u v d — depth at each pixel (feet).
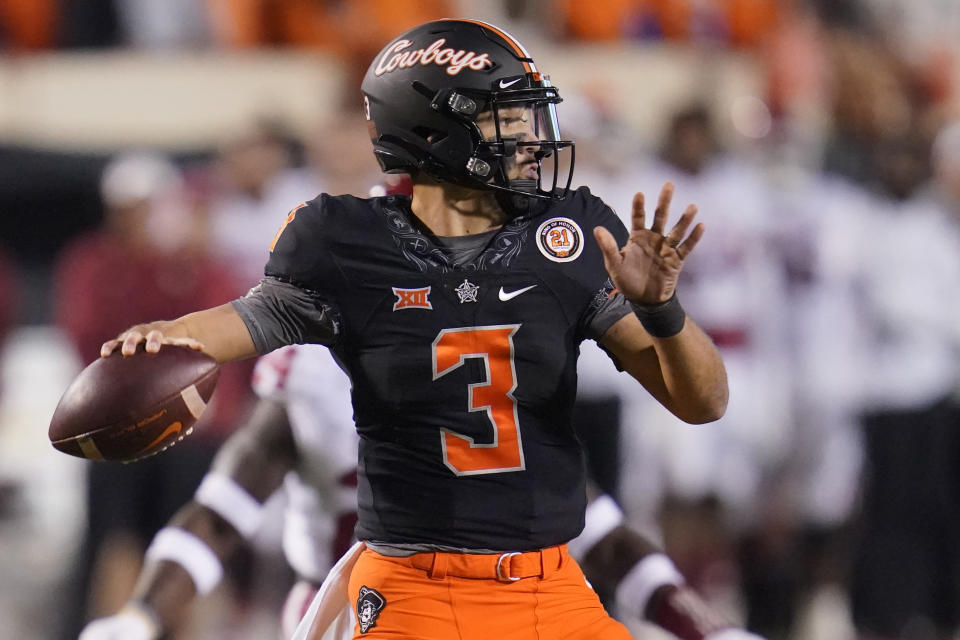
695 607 38.37
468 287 32.68
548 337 32.76
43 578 84.07
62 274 84.99
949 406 74.79
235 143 84.48
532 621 32.73
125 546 70.03
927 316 74.54
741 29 104.17
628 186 73.20
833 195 76.28
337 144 71.51
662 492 74.33
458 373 32.53
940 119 85.81
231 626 76.43
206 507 40.65
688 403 32.78
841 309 75.72
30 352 89.81
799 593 77.36
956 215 75.92
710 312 73.92
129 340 30.91
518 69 33.53
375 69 34.53
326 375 41.32
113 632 38.40
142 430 30.37
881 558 74.59
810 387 75.46
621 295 33.06
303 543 41.98
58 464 89.61
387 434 33.06
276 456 41.50
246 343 32.12
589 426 71.15
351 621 33.60
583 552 39.70
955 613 74.64
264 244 76.23
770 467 75.77
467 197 33.81
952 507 75.00
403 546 32.96
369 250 32.83
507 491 32.63
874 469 75.36
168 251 72.90
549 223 33.45
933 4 112.68
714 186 74.90
